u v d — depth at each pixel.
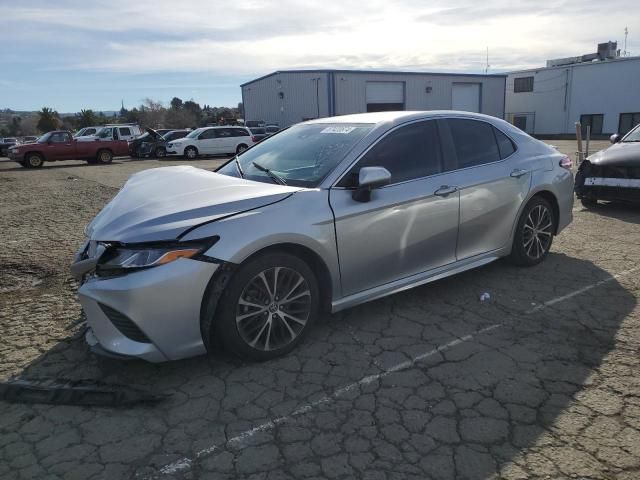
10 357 3.54
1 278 5.27
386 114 4.32
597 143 30.38
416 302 4.32
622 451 2.46
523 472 2.35
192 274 3.00
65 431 2.73
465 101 41.78
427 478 2.33
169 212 3.20
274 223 3.24
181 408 2.91
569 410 2.80
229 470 2.42
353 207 3.59
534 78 44.88
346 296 3.71
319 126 4.48
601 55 42.97
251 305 3.24
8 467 2.46
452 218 4.19
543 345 3.53
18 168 23.19
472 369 3.25
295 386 3.10
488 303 4.26
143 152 27.91
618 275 4.84
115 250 3.09
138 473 2.41
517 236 4.92
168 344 3.03
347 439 2.62
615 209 7.87
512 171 4.70
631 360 3.29
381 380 3.15
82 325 4.02
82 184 14.89
